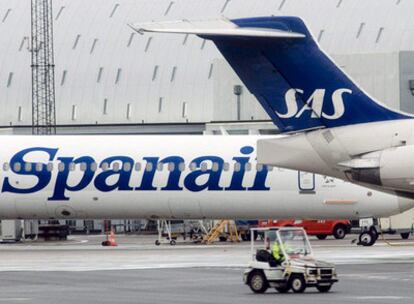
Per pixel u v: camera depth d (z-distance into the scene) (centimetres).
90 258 11650
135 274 9450
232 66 9694
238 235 16750
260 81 9719
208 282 8619
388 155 9712
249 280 7819
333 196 12631
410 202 12562
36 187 13250
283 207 12781
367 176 9800
